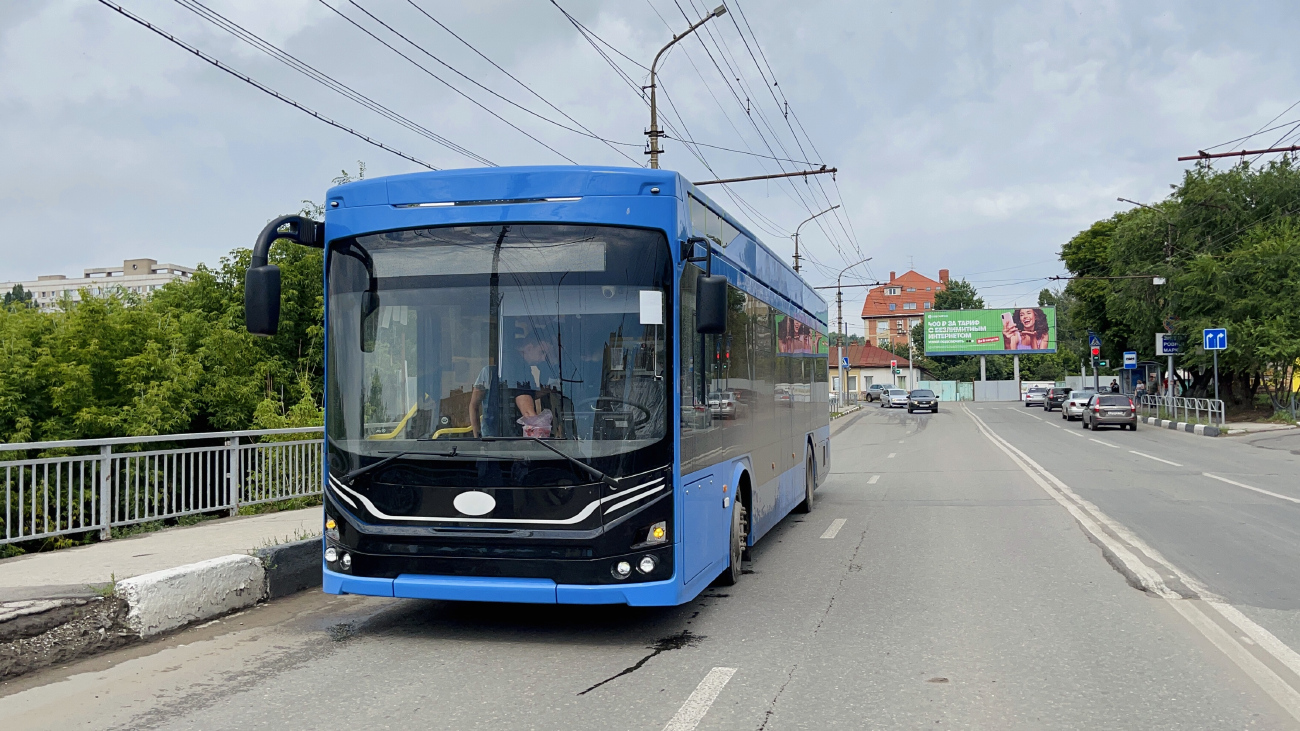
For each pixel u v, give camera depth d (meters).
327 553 6.26
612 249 6.07
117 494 9.20
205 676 5.55
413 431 6.09
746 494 8.57
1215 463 21.41
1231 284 35.62
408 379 6.15
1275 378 36.09
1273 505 13.64
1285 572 8.59
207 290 25.44
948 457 24.75
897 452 27.30
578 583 5.83
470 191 6.18
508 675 5.53
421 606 7.48
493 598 5.90
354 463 6.16
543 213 6.12
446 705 4.97
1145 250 41.91
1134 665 5.66
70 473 8.72
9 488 8.15
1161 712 4.80
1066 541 10.50
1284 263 34.19
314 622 6.95
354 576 6.14
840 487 17.28
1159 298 40.62
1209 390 44.53
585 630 6.66
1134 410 37.91
